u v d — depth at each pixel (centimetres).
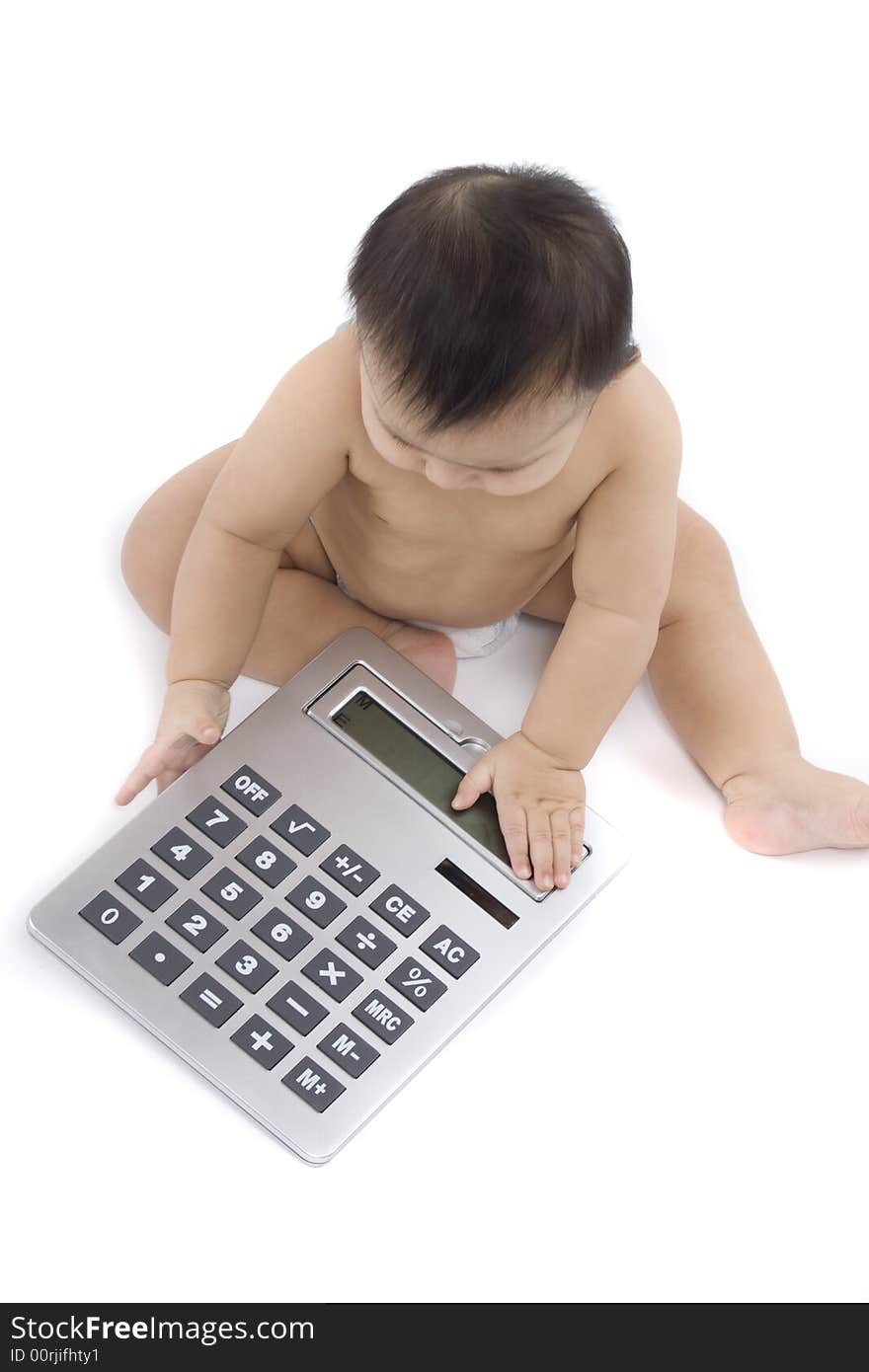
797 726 106
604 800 102
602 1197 90
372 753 96
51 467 111
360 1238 88
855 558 114
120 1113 90
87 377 115
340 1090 88
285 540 92
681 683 102
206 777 94
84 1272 86
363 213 123
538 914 93
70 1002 92
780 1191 92
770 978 97
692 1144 92
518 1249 89
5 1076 90
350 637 99
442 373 72
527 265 71
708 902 99
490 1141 91
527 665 105
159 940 90
